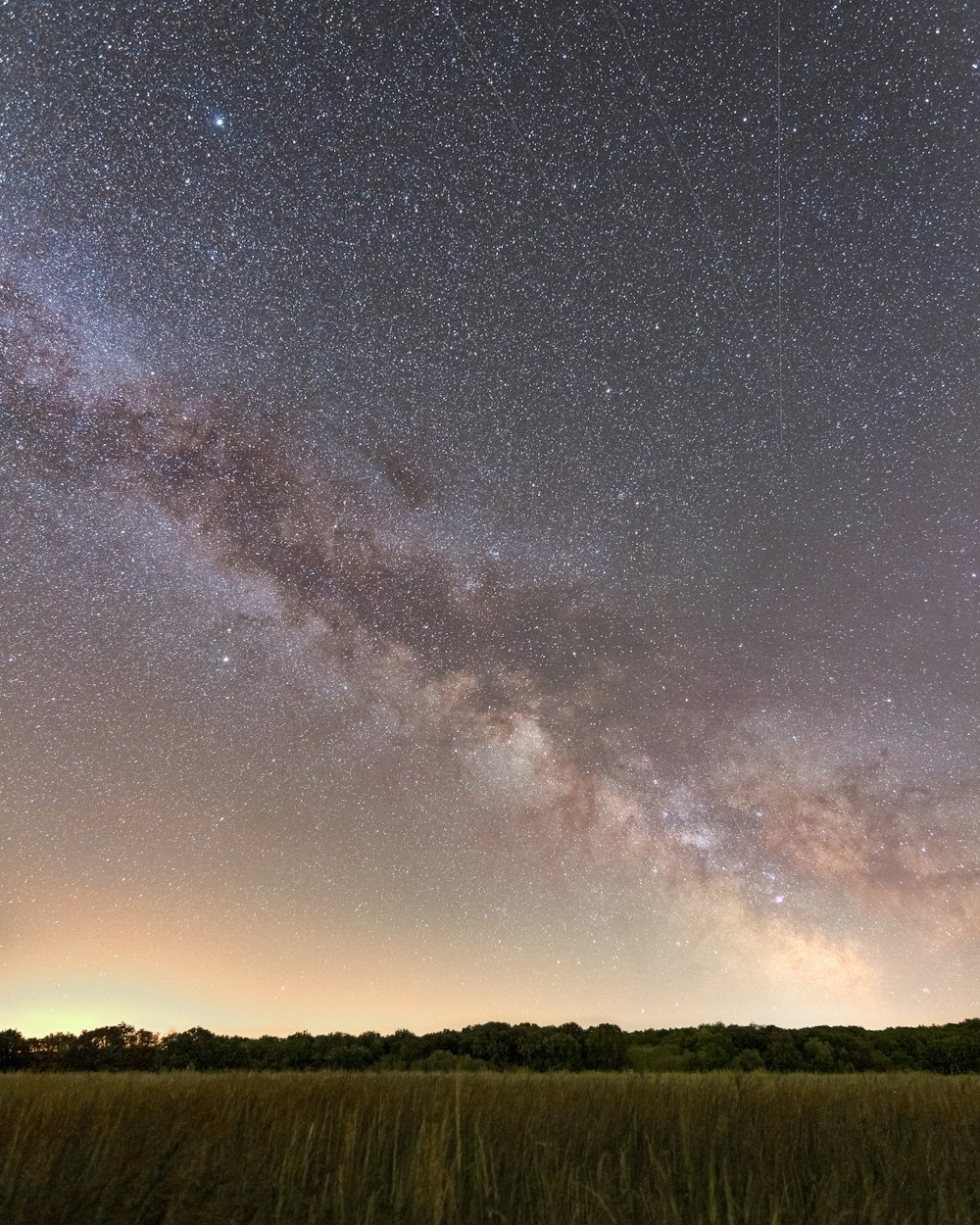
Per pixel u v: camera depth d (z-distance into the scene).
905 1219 4.11
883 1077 12.61
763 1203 4.32
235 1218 3.94
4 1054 23.09
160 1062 24.67
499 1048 27.28
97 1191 4.28
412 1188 4.38
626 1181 4.53
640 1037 33.41
